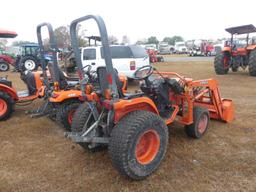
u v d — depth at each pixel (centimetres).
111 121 317
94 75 363
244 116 541
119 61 890
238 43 1241
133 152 299
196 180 313
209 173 328
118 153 293
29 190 301
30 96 608
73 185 309
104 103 311
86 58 942
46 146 417
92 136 325
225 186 301
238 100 682
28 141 439
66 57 1172
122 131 295
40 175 331
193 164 349
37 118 562
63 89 507
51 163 361
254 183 306
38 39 505
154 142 325
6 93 552
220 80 1014
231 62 1168
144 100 325
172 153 380
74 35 333
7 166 355
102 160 365
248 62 1129
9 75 1432
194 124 416
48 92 525
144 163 315
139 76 392
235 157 367
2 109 548
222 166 343
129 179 314
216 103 476
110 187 303
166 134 334
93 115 344
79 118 362
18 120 552
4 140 445
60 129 494
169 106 413
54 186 308
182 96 410
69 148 407
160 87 397
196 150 389
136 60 904
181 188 299
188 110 407
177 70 1410
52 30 464
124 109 317
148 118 309
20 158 377
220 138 431
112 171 336
